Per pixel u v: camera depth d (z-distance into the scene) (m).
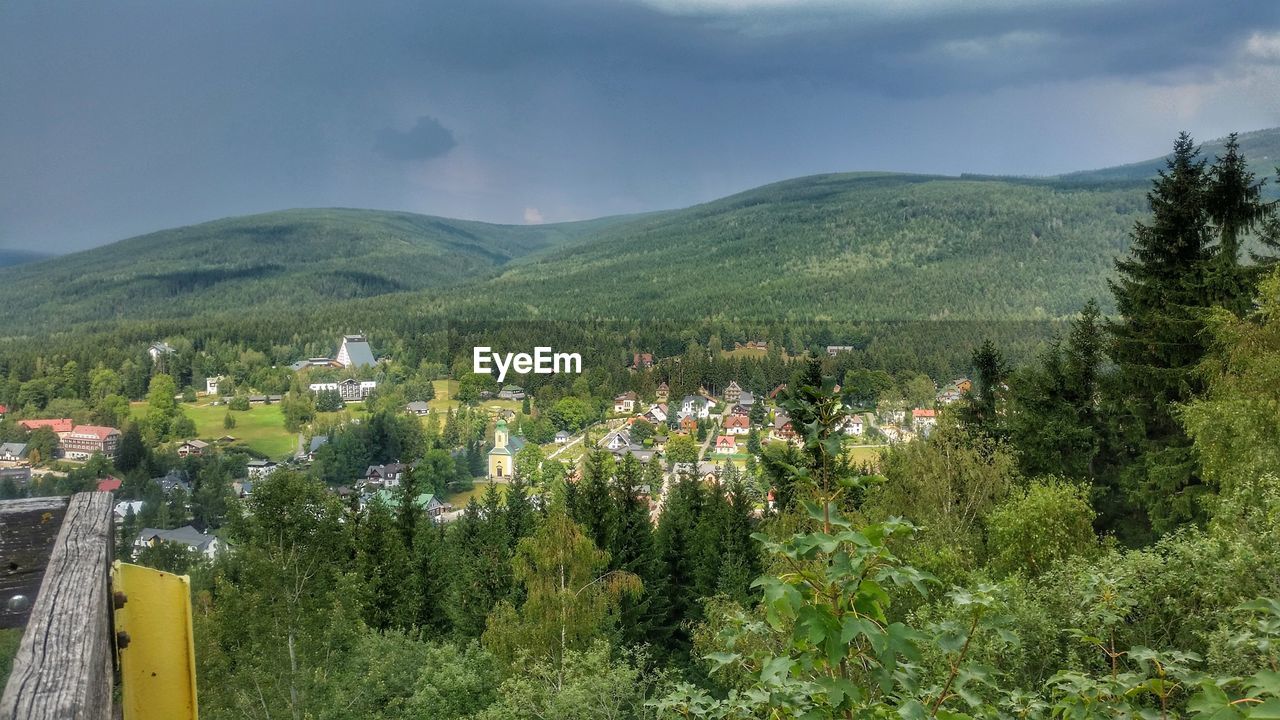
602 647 17.97
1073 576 11.10
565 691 16.97
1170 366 26.45
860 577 2.93
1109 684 3.68
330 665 20.16
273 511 20.14
